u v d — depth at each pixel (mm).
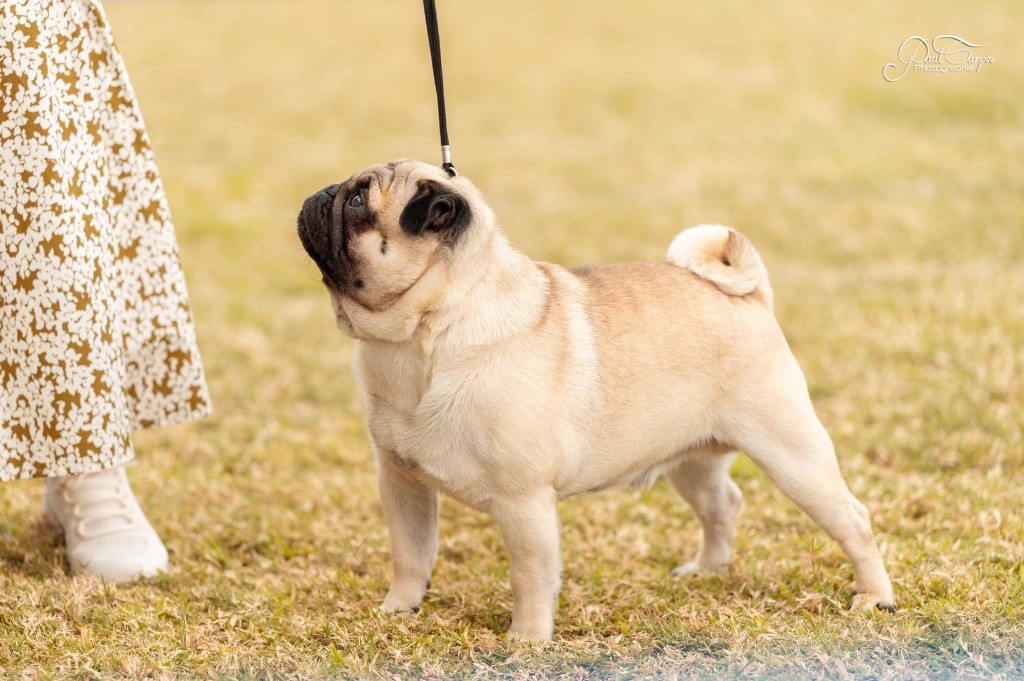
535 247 11219
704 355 4410
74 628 4312
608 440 4305
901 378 7355
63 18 4469
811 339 8312
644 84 19484
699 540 5500
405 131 17234
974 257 10117
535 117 17812
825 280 9727
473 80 20578
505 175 14414
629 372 4305
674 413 4402
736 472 6176
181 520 5730
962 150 14453
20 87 4395
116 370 4668
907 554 4918
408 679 3918
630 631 4289
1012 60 18062
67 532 5102
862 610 4383
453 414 4020
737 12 24828
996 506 5395
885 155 14414
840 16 23297
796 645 4031
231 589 4809
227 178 14711
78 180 4504
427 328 4016
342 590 4840
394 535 4586
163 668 3955
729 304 4531
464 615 4594
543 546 4152
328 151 16109
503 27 25344
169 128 17781
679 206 12562
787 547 5191
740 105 17797
